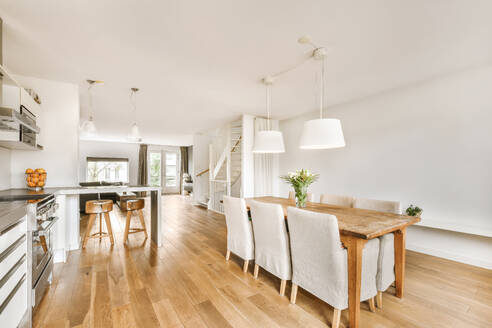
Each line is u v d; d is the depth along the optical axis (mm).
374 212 2338
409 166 3291
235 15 1815
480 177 2707
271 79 3037
